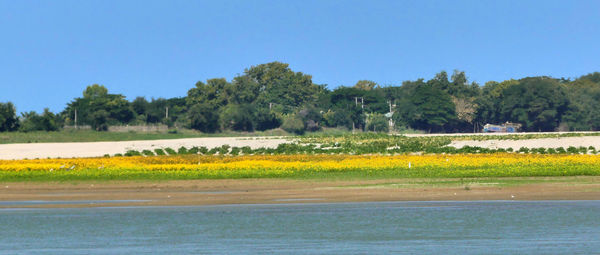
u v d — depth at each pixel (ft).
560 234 87.15
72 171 174.91
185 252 79.36
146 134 452.35
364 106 572.10
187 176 162.50
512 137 295.89
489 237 85.87
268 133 497.46
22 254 78.64
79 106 507.71
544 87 532.73
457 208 110.11
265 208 112.88
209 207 114.73
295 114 535.19
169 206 116.67
